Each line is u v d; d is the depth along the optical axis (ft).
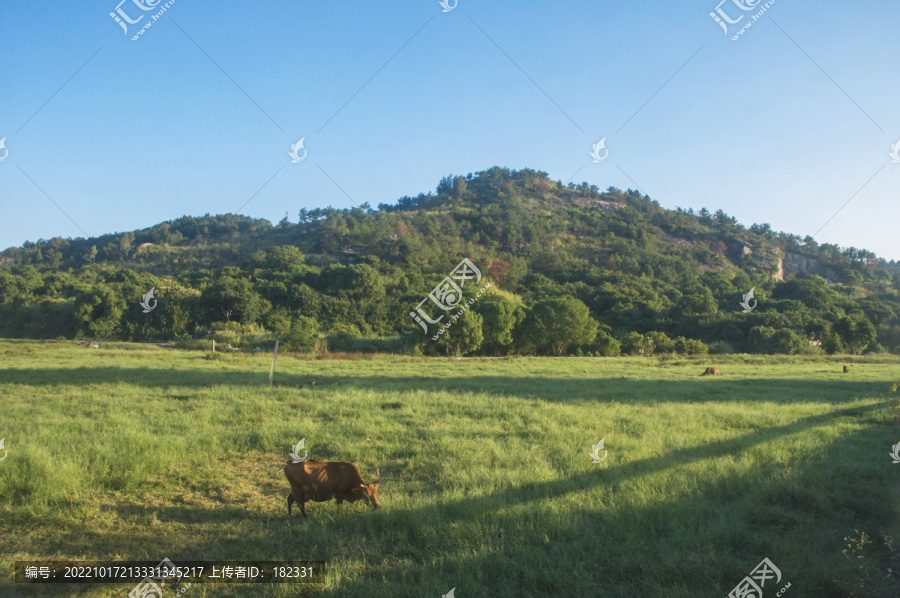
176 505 20.72
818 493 20.93
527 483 22.68
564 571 15.02
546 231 347.36
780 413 42.27
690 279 274.36
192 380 60.08
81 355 91.81
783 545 16.83
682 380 73.61
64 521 18.80
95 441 27.76
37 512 19.24
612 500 20.49
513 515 18.85
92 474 22.80
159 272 271.28
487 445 29.43
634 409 43.57
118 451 25.90
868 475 24.17
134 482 22.29
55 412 37.83
